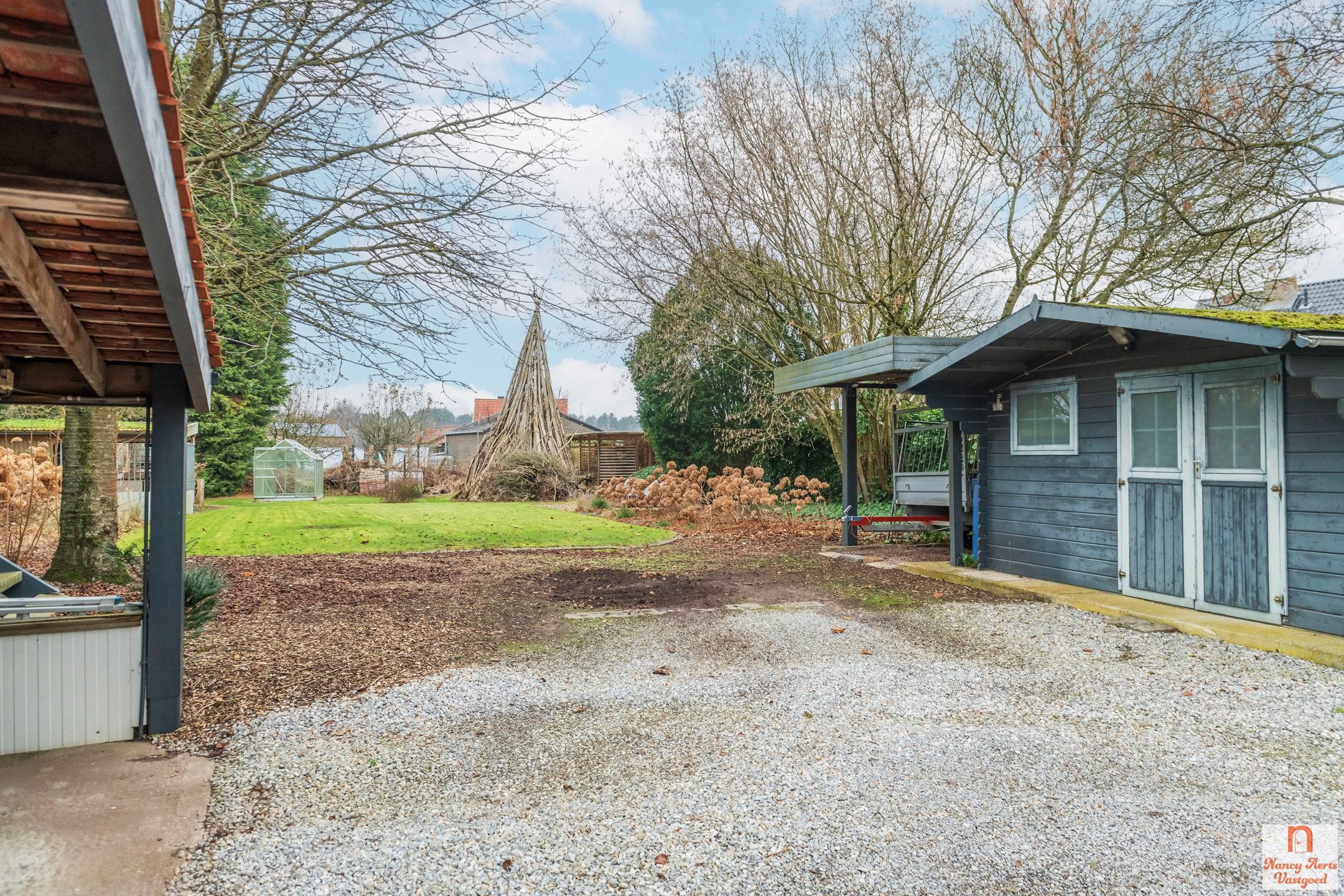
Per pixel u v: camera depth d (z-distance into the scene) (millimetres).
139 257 2596
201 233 5820
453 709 4359
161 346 3639
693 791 3285
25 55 1508
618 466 31141
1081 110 11680
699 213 15062
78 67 1561
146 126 1574
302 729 4043
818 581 8852
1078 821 2990
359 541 13328
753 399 18891
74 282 2775
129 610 3924
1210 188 9586
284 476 27484
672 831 2930
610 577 9289
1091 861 2693
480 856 2742
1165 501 6672
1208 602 6266
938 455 14242
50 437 18859
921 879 2582
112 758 3645
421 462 36656
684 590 8320
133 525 14617
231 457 29406
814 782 3369
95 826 2941
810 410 16891
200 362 3254
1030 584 7824
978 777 3408
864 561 10234
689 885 2553
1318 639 5266
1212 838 2854
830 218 14500
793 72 14375
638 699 4551
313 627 6379
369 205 6461
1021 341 7477
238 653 5500
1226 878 2572
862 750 3736
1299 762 3543
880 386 12242
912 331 13797
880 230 14062
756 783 3359
